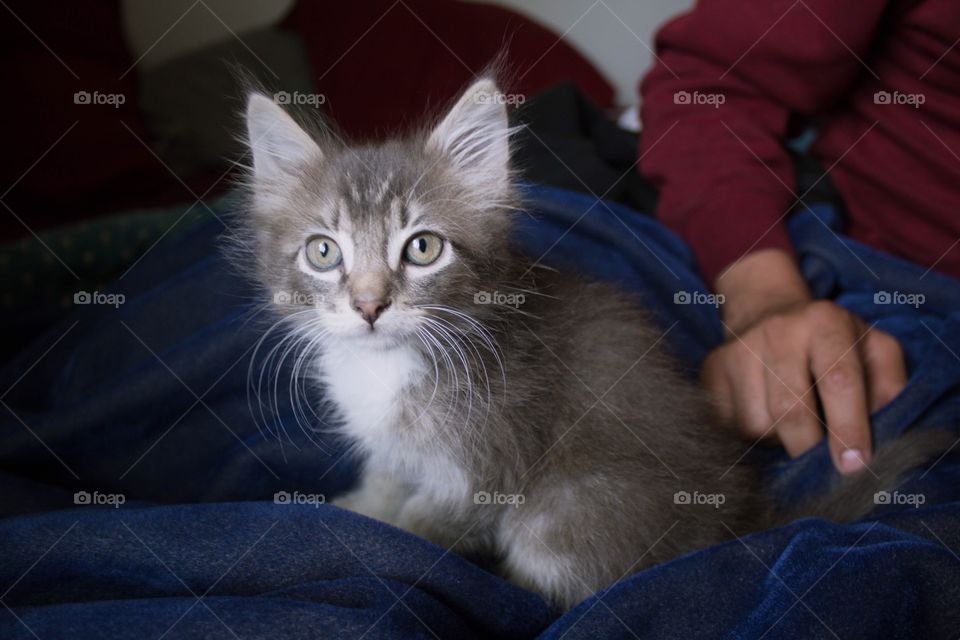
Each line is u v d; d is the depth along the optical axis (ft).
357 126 2.84
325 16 3.00
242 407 1.46
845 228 1.70
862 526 1.23
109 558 1.16
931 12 1.54
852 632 1.11
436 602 1.15
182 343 1.46
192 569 1.16
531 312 1.44
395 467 1.42
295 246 1.43
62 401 1.47
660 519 1.33
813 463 1.37
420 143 1.50
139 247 1.82
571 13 3.33
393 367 1.39
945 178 1.58
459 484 1.38
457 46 3.06
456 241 1.42
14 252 1.73
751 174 1.66
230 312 1.54
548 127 1.94
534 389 1.39
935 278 1.56
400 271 1.39
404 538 1.20
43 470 1.40
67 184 2.28
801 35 1.63
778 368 1.41
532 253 1.56
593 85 3.20
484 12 3.16
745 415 1.44
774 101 1.71
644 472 1.36
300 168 1.47
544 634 1.14
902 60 1.60
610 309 1.47
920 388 1.38
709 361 1.51
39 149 2.27
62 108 2.34
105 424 1.40
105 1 2.71
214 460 1.44
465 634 1.15
